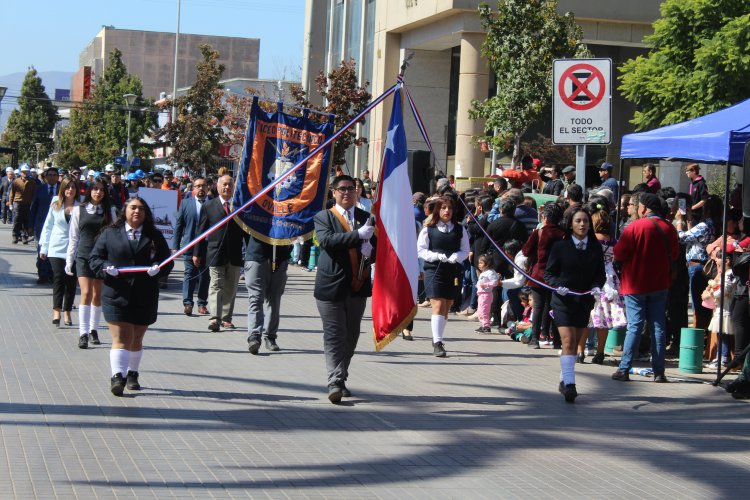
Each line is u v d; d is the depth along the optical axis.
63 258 14.11
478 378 11.75
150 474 7.11
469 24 36.19
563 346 10.69
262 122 13.25
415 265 10.39
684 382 12.03
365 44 47.22
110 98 83.94
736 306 12.20
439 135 42.28
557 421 9.59
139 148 83.75
